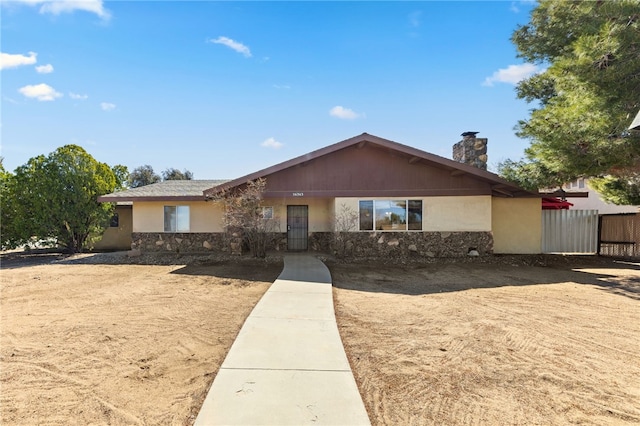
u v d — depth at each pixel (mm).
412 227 12984
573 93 9609
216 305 6594
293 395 3141
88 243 16938
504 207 13891
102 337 4879
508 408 3066
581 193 13391
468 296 7379
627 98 8750
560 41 11727
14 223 15641
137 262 12672
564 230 14875
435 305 6602
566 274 10148
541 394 3322
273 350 4207
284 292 7371
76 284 8875
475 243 12875
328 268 10844
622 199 13250
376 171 13008
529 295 7492
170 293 7668
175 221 15125
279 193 12938
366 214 13023
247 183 12836
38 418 2924
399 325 5383
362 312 6090
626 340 4781
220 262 12188
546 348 4480
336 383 3381
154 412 3000
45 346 4547
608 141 8883
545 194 13516
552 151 9844
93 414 2979
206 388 3412
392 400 3176
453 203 12945
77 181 15797
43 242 16359
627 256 13438
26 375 3723
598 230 14609
